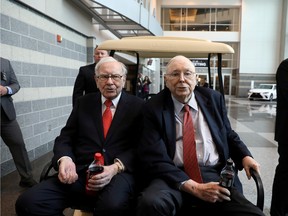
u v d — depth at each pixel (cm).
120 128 226
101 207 186
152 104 217
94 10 696
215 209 188
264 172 410
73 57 626
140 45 268
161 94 223
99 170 196
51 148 528
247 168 207
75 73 639
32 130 455
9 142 328
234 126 848
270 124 892
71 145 233
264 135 702
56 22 532
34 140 462
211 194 178
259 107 1534
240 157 219
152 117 213
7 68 323
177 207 185
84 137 227
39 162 448
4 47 371
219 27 2553
